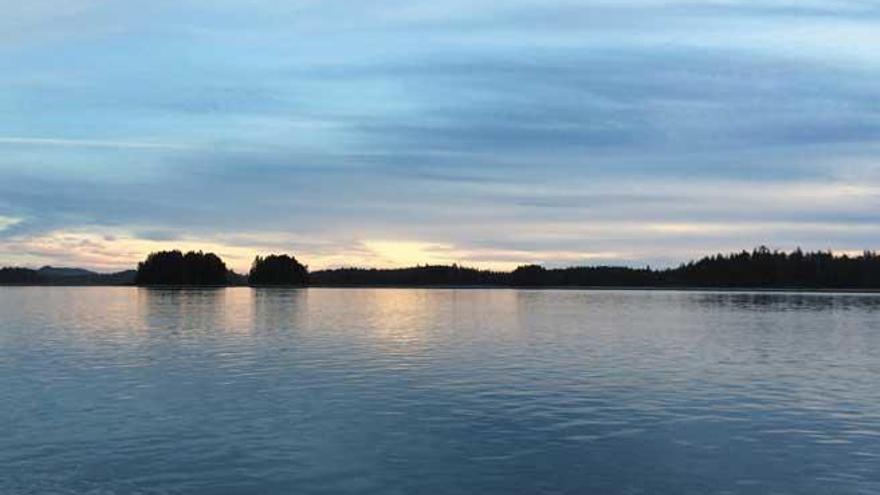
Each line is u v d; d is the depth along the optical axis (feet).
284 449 74.38
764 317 297.12
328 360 143.74
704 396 104.01
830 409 95.50
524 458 71.82
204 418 88.28
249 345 172.24
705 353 159.33
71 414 90.12
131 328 220.02
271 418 88.53
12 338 185.98
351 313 311.47
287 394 104.68
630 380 118.32
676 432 82.38
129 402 98.07
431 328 229.25
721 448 75.66
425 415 90.53
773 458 72.18
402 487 63.52
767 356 154.10
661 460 71.41
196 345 171.32
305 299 477.77
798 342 187.01
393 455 72.59
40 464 69.00
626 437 79.92
